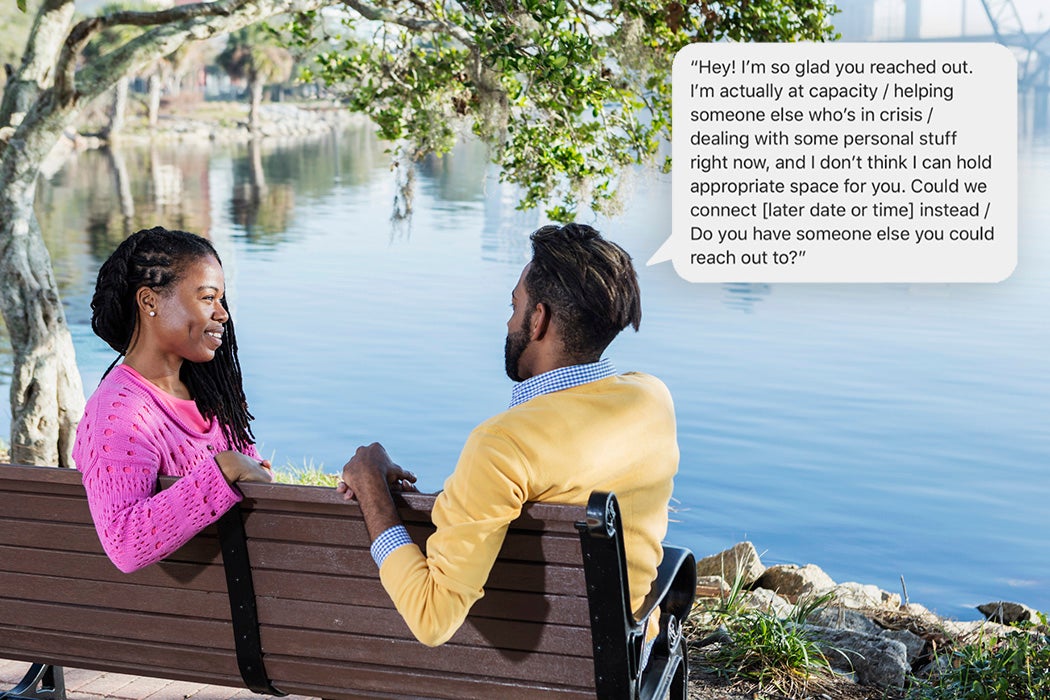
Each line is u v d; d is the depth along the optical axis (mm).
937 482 10055
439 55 6445
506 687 2260
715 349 15320
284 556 2289
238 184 43750
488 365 14188
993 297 19375
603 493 1981
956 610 7410
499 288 19781
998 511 9336
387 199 37219
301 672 2395
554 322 2209
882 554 8383
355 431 11297
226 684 2502
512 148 6168
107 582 2467
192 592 2416
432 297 18906
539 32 5195
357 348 15078
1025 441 11305
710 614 4035
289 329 16281
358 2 5699
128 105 81688
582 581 2111
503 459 2008
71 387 5469
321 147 75438
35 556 2494
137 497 2336
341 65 6629
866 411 12352
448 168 54000
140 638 2494
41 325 5340
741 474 10133
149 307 2559
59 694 2959
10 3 45344
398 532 2117
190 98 97562
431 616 2039
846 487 9844
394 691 2344
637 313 2260
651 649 2492
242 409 2826
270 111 97562
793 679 3514
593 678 2191
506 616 2191
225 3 5398
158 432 2496
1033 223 29922
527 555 2113
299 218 31484
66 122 5273
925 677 3686
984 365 14539
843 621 4094
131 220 30797
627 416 2156
